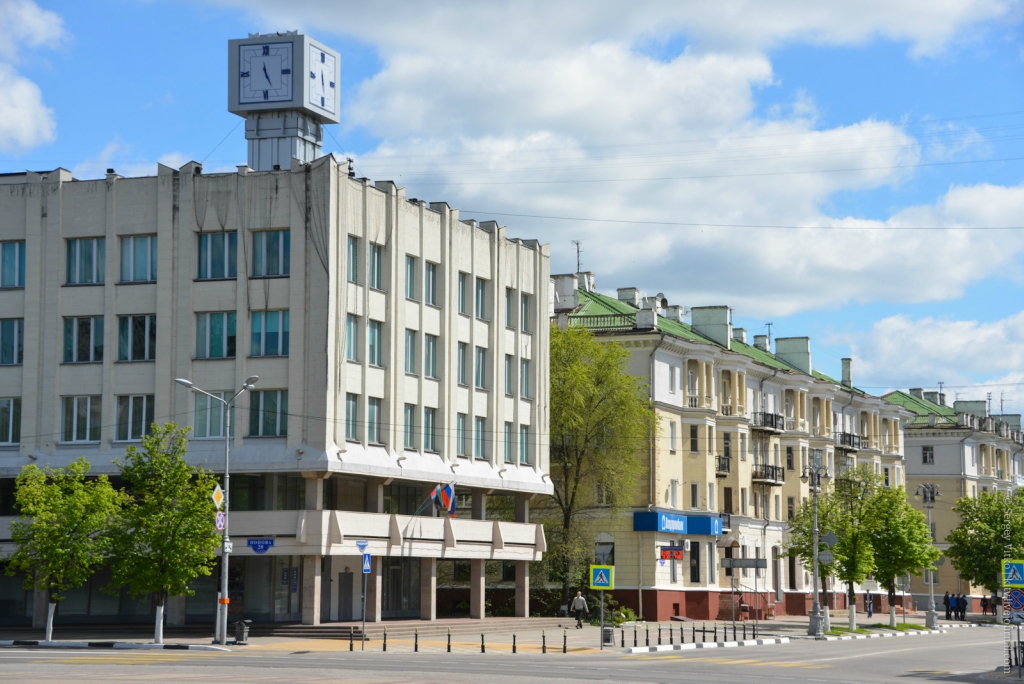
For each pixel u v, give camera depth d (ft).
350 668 122.01
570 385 253.03
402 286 207.82
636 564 261.24
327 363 188.14
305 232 191.31
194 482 189.47
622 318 276.00
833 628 249.14
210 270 195.21
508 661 141.28
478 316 230.27
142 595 168.55
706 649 180.04
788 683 115.03
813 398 345.92
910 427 448.24
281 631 181.88
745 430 298.97
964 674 139.85
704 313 309.42
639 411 253.85
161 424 192.54
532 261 247.09
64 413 198.08
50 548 163.12
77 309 198.90
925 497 286.66
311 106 219.61
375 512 200.23
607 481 252.83
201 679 102.78
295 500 194.29
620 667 133.49
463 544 217.15
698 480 280.31
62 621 202.59
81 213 200.13
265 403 190.70
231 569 198.29
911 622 313.12
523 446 241.55
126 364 196.03
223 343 193.47
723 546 282.77
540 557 239.30
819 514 263.08
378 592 198.49
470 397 224.74
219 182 195.21
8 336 201.36
